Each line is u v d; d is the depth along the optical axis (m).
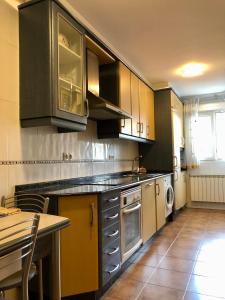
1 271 1.24
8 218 1.34
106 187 2.20
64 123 2.05
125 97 3.24
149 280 2.22
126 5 2.19
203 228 3.81
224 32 2.69
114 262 2.18
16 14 2.00
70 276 1.85
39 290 1.66
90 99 2.46
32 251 1.09
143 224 2.95
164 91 4.41
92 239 1.92
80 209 1.90
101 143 3.29
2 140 1.85
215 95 5.24
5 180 1.86
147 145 4.49
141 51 3.13
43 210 1.60
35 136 2.16
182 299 1.92
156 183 3.50
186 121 5.35
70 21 2.09
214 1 2.16
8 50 1.92
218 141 5.30
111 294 2.01
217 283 2.15
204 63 3.56
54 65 1.91
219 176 5.13
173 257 2.71
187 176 5.43
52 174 2.35
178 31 2.66
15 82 1.96
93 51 2.76
